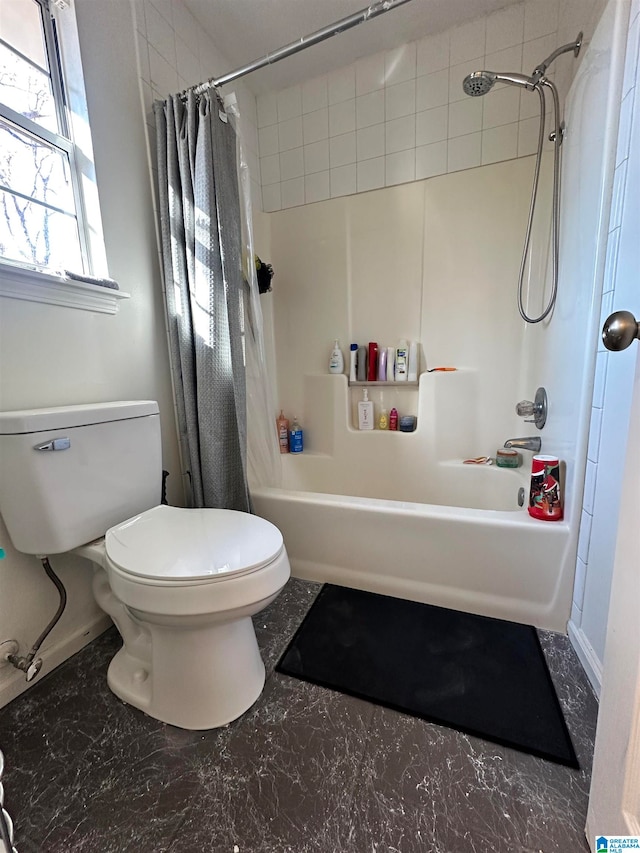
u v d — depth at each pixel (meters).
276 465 1.66
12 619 0.97
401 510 1.29
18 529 0.92
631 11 0.86
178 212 1.32
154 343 1.40
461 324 1.81
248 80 1.87
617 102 0.92
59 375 1.07
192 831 0.70
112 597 1.05
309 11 1.52
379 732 0.88
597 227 1.00
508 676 1.02
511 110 1.59
